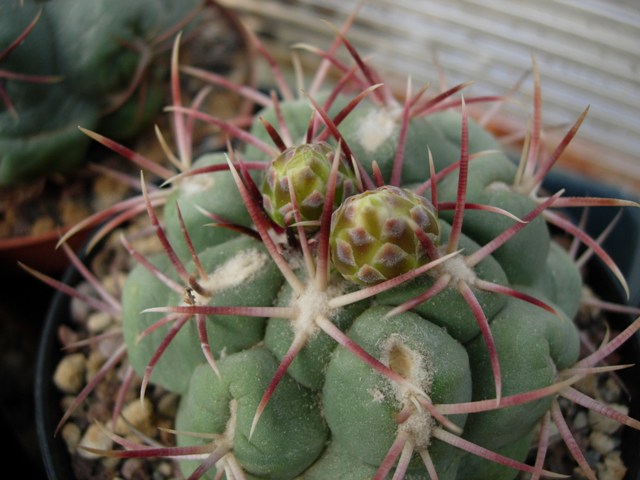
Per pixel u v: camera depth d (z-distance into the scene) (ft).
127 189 0.67
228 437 0.35
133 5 0.61
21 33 0.56
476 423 0.36
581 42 0.75
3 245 0.62
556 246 0.48
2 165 0.62
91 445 0.50
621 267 0.62
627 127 0.77
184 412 0.41
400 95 0.84
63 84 0.61
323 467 0.36
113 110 0.65
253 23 0.90
